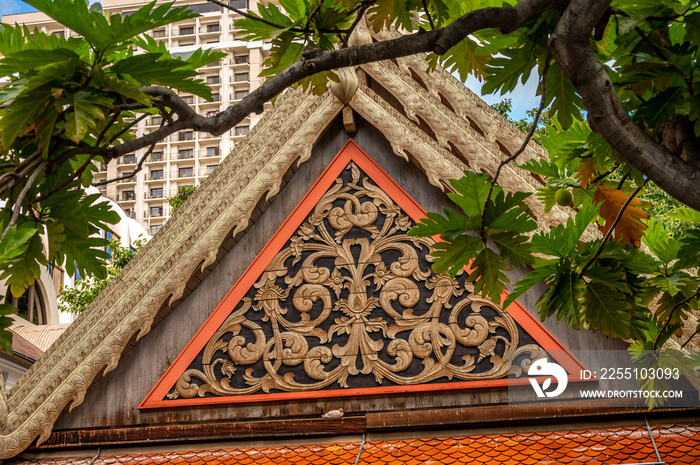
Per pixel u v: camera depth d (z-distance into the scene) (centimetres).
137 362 520
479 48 322
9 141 245
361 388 489
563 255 304
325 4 305
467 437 464
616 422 457
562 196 363
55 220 336
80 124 241
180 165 7969
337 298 512
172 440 490
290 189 548
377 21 326
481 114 543
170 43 7931
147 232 4562
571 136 370
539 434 457
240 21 307
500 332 493
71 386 500
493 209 260
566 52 262
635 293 329
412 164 541
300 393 493
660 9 260
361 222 527
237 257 537
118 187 7894
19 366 1438
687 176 266
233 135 7938
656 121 284
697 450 418
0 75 249
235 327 516
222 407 501
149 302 512
